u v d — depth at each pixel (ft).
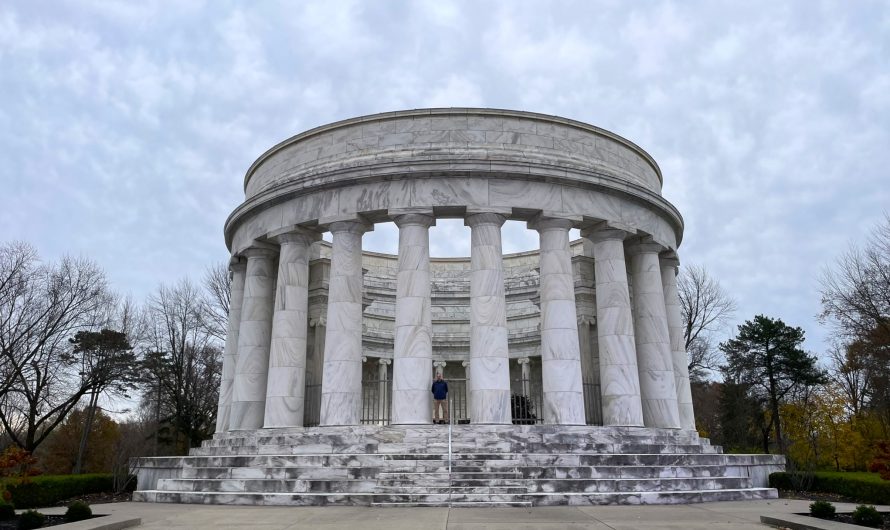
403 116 98.22
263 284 106.42
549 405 87.61
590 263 116.06
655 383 100.01
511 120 98.68
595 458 74.18
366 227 96.84
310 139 104.53
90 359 170.50
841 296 163.12
